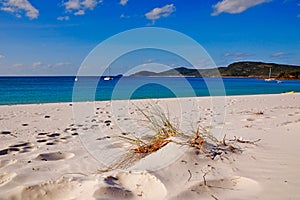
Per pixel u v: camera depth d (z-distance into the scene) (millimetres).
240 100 12969
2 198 2127
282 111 8094
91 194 2039
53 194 2213
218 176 2449
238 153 3117
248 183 2340
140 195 2154
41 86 34406
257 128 4941
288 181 2324
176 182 2309
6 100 16344
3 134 4730
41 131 5051
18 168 2799
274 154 3092
